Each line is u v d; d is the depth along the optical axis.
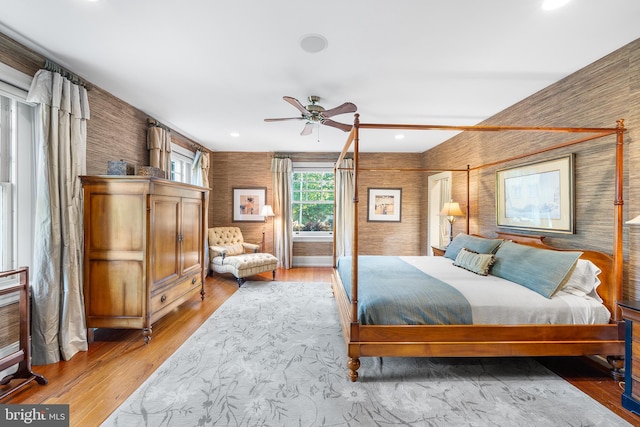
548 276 2.26
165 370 2.18
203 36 2.02
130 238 2.61
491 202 3.68
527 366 2.31
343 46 2.13
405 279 2.62
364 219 6.01
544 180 2.81
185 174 5.04
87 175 2.59
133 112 3.41
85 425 1.62
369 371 2.22
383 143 5.20
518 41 2.06
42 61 2.26
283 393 1.93
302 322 3.14
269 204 5.98
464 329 2.06
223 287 4.50
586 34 1.97
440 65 2.41
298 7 1.72
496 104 3.25
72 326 2.40
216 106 3.38
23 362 1.92
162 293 2.86
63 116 2.32
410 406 1.82
